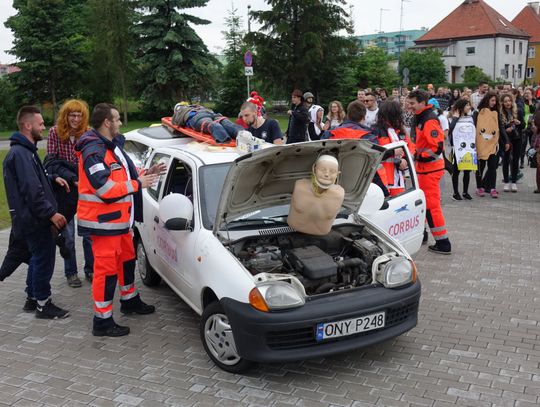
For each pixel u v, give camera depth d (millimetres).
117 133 5379
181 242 5191
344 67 43219
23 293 6641
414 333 5230
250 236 4797
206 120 6672
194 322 5660
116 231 5203
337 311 4203
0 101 38781
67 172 6344
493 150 11094
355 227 5289
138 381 4488
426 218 7652
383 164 6438
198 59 39312
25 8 39094
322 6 40656
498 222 9336
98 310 5305
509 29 82000
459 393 4191
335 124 11570
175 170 5965
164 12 38625
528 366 4586
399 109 6977
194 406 4102
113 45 40219
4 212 10664
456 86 62500
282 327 4094
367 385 4332
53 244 5777
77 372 4668
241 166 4340
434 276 6789
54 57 39000
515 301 5984
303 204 4652
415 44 85750
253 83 44250
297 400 4145
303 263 4473
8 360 4918
